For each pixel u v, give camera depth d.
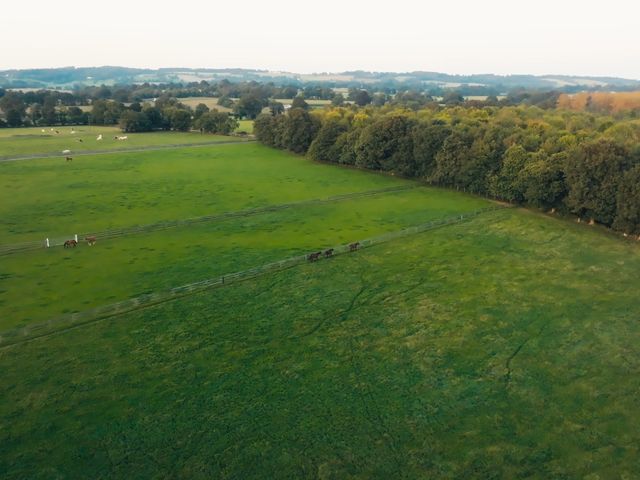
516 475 28.45
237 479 27.86
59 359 38.00
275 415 32.81
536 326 44.91
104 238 65.38
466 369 38.34
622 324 45.34
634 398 35.19
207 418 32.34
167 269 55.62
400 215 80.12
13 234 66.12
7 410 32.34
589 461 29.48
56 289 49.78
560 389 36.19
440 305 48.53
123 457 29.06
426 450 30.17
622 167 71.19
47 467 28.16
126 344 40.34
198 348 40.12
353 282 53.50
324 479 27.98
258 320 44.88
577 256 62.25
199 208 81.12
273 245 64.75
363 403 34.25
